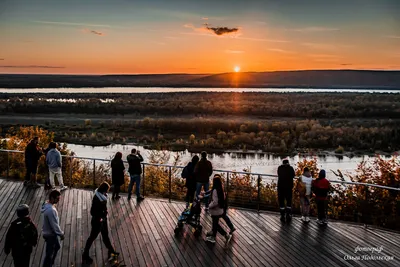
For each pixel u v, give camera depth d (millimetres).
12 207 10938
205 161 10492
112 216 10375
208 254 8172
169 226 9703
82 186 13719
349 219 12219
